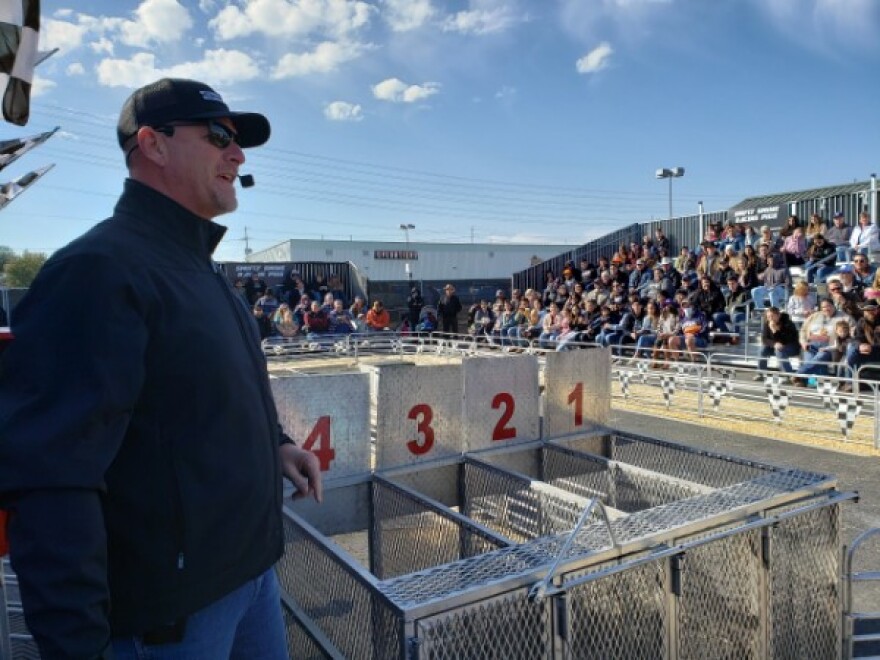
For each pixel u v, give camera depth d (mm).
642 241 21906
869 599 3795
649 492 3559
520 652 1888
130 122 1449
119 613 1274
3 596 1832
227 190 1542
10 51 1950
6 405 1118
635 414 9570
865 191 16125
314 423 3398
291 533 2578
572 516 3125
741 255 14422
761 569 2395
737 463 3484
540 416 4340
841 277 11211
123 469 1257
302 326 19047
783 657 2477
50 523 1067
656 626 2143
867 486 5898
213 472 1334
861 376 8742
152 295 1271
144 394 1270
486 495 3715
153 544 1275
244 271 23062
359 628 2033
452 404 3910
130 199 1418
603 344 13453
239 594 1463
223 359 1366
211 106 1479
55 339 1146
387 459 3697
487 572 1940
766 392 8938
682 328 12344
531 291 17812
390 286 27391
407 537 3232
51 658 1070
